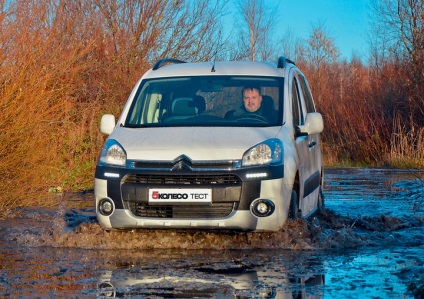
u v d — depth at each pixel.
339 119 29.34
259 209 7.66
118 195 7.81
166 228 7.74
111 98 17.25
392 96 27.72
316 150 10.28
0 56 10.77
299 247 7.89
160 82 9.23
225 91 8.95
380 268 6.77
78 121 15.46
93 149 15.04
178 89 9.06
